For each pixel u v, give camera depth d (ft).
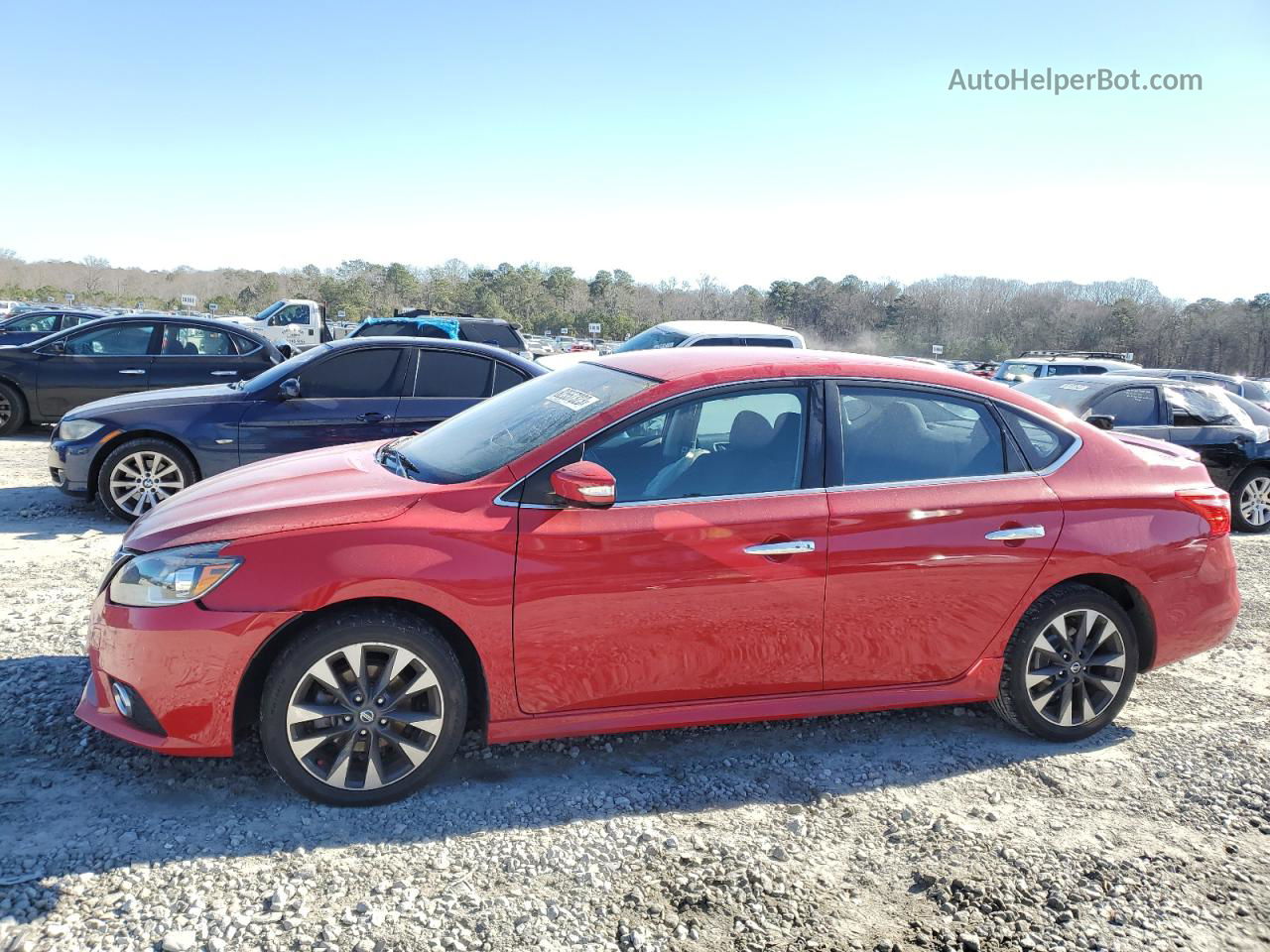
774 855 10.28
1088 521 13.12
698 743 13.08
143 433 24.26
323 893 9.20
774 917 9.20
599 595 11.25
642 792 11.58
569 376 14.24
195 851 9.78
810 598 12.00
